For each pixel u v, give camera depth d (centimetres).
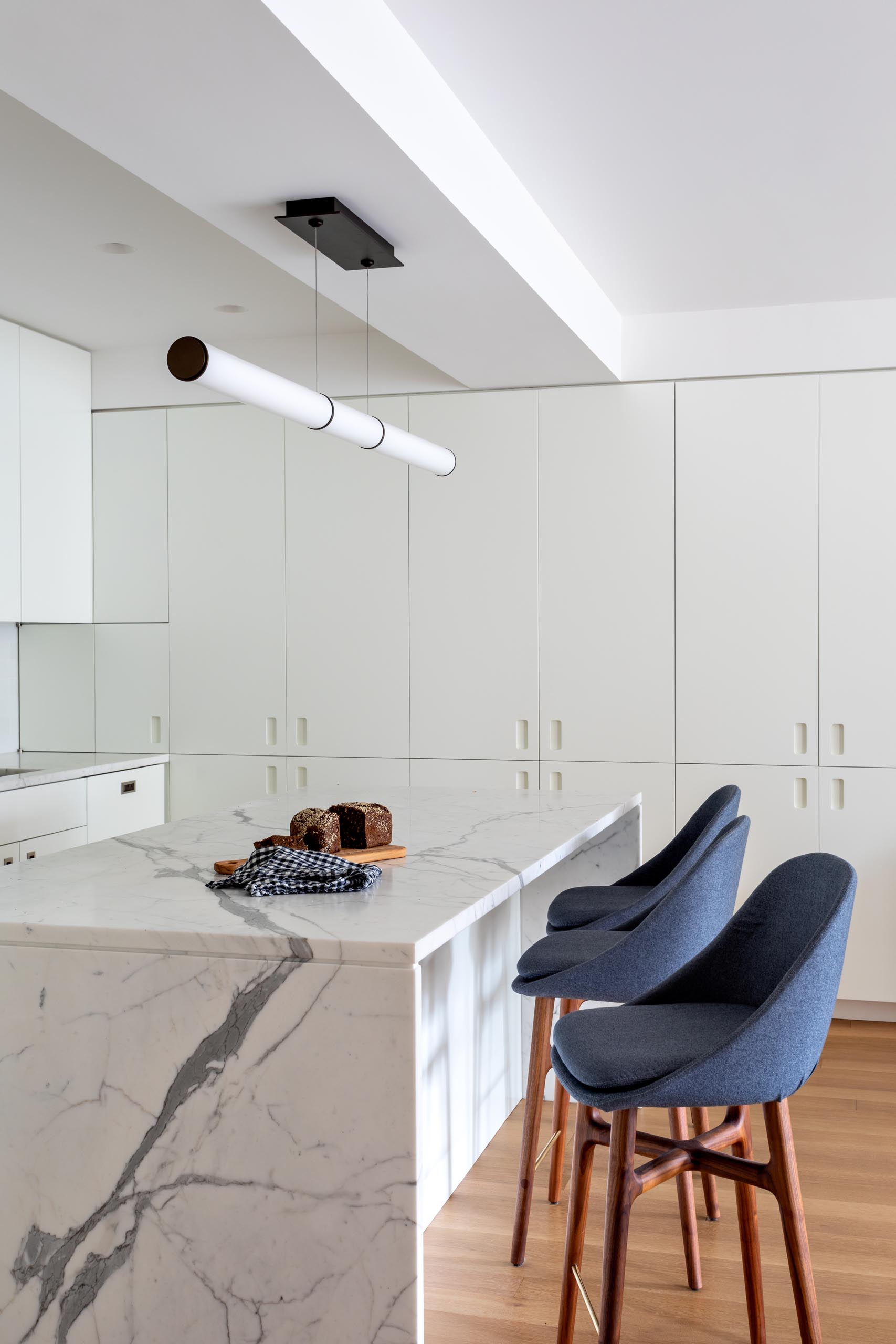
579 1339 226
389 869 222
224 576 497
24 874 217
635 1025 193
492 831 275
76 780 447
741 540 445
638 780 455
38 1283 176
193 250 370
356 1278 162
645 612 454
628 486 455
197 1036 168
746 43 244
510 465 466
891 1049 407
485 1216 280
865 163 304
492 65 254
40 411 469
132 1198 172
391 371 474
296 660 490
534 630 464
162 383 498
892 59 250
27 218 341
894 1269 253
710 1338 228
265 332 476
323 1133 163
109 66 206
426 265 311
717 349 444
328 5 207
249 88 214
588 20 235
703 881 221
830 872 191
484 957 319
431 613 475
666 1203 289
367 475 481
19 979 176
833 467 436
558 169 309
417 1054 159
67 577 489
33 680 519
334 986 162
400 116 239
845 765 437
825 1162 311
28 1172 176
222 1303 167
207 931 168
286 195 264
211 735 500
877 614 433
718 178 314
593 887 310
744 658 445
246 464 493
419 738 477
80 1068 174
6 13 188
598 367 432
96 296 420
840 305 433
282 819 293
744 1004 206
